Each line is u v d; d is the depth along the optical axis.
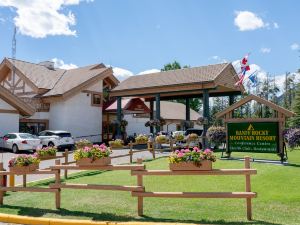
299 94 35.56
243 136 16.06
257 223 6.44
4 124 27.61
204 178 11.23
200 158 7.00
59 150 27.41
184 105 56.62
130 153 17.28
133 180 11.45
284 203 7.85
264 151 15.38
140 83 30.28
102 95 36.38
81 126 33.97
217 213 7.21
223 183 10.37
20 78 34.78
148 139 22.50
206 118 25.98
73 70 38.38
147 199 8.66
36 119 32.47
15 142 24.55
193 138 22.30
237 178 11.04
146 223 6.29
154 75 31.06
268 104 15.30
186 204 8.05
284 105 59.28
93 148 7.95
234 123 16.36
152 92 28.89
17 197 9.54
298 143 14.49
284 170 12.45
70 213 7.51
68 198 9.03
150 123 29.20
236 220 6.68
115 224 6.36
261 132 15.51
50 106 33.56
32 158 8.70
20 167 8.55
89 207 8.01
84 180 12.04
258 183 10.16
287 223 6.41
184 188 9.95
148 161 17.41
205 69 27.80
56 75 37.22
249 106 48.03
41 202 8.72
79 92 33.66
